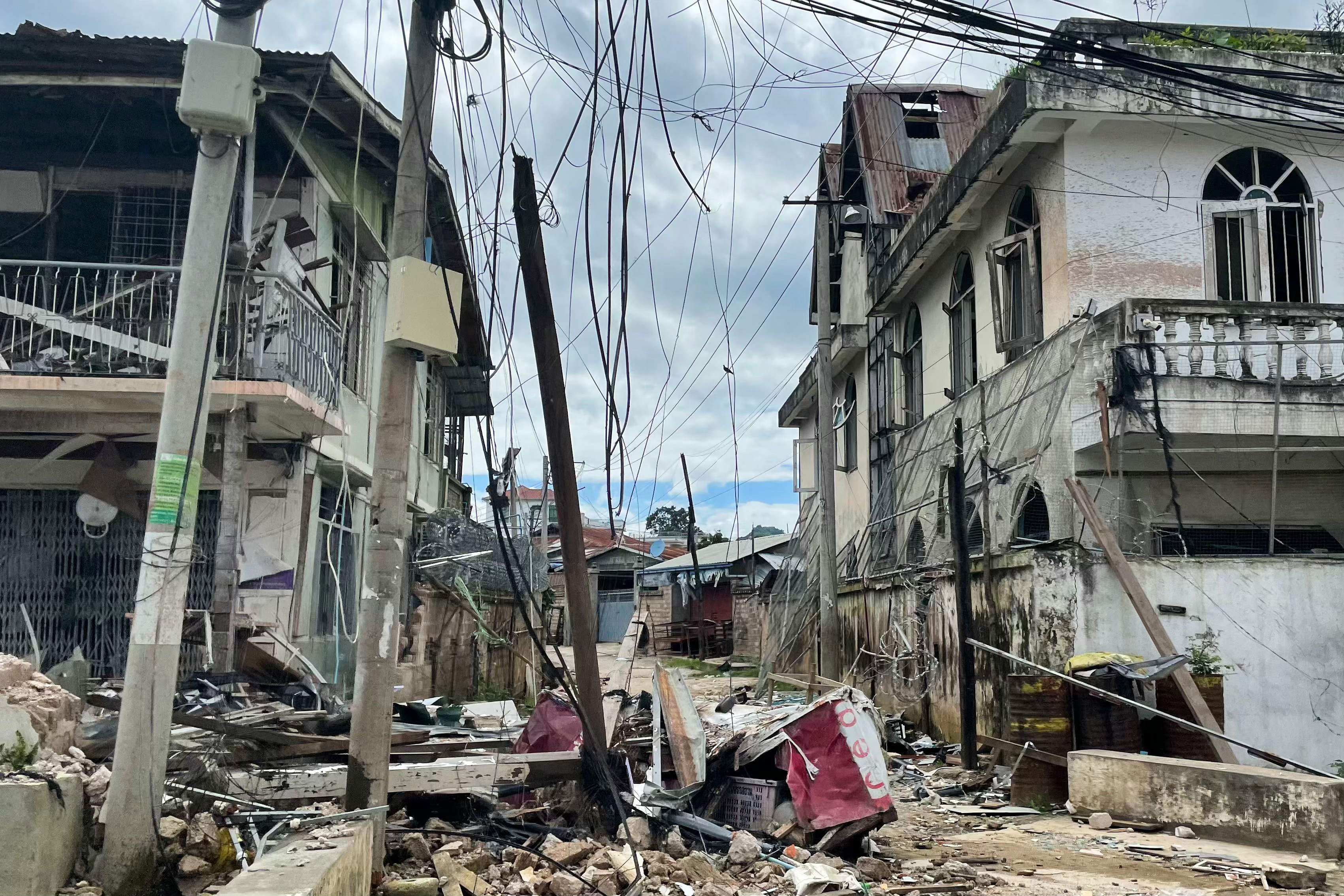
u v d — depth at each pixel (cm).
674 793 698
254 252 1062
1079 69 1240
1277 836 742
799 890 582
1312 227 1308
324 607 1302
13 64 998
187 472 518
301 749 641
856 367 2402
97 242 1155
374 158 1309
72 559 1096
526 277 702
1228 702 1012
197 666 979
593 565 4859
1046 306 1347
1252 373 1105
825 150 1500
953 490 1138
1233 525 1251
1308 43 1410
